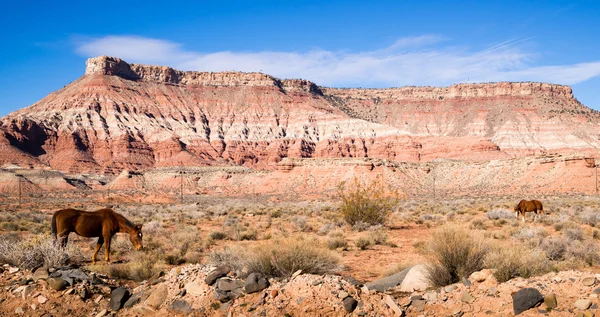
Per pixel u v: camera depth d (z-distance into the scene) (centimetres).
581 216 2953
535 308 690
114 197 11069
